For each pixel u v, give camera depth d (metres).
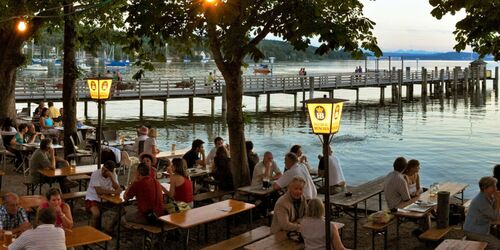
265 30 10.88
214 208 8.80
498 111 46.91
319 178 12.81
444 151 27.38
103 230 9.92
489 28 9.80
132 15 10.54
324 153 6.70
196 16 10.73
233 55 10.24
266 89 45.91
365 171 22.52
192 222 7.95
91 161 17.56
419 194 10.20
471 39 10.29
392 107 51.41
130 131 32.94
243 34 10.27
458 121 40.16
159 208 8.67
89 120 38.09
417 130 35.41
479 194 8.62
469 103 54.78
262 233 8.36
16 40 19.38
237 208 8.80
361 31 10.73
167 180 13.74
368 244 9.59
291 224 7.62
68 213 7.77
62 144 18.55
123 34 14.52
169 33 10.98
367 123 39.41
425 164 24.17
